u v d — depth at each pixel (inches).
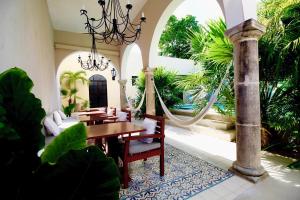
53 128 127.5
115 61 320.2
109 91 471.5
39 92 125.3
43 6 168.2
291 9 103.4
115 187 30.9
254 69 89.1
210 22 143.2
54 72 265.4
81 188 30.2
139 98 292.2
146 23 214.1
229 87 147.8
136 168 106.7
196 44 179.6
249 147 91.3
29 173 32.7
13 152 32.0
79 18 245.1
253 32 86.3
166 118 256.5
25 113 35.0
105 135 85.5
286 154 124.3
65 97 424.8
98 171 30.7
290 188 83.4
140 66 460.1
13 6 72.8
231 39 95.8
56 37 272.4
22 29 85.1
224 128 176.9
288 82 115.7
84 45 292.8
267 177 93.2
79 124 37.3
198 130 193.0
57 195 29.7
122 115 161.8
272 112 123.0
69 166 30.0
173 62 404.5
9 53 67.5
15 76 34.8
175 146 147.5
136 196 79.3
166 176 96.6
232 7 94.3
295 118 111.4
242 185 86.6
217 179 92.4
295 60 104.0
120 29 281.4
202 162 114.3
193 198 77.6
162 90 263.7
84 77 443.8
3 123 29.3
